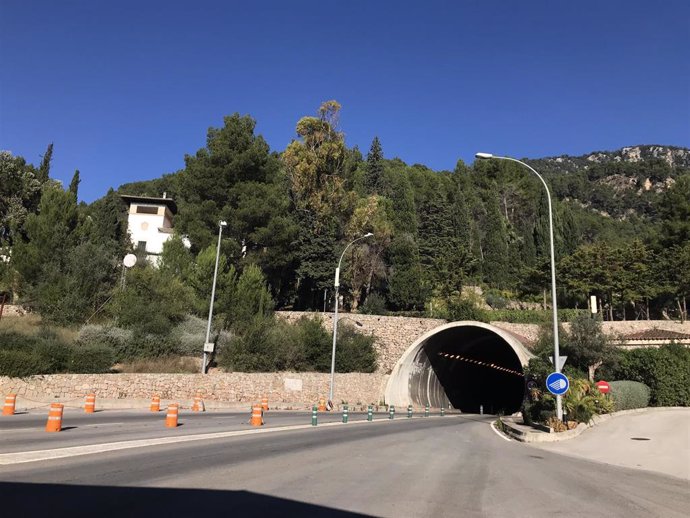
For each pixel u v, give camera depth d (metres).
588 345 34.28
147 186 94.19
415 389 48.56
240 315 39.62
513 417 37.72
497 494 8.73
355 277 53.00
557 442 19.34
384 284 58.12
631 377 34.38
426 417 36.97
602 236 104.50
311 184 54.28
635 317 59.75
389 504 7.41
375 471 10.48
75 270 35.84
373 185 78.75
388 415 34.56
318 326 42.53
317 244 52.28
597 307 55.97
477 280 72.81
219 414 27.05
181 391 31.14
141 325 33.94
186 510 6.42
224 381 33.19
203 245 43.25
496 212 78.81
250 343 36.53
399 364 44.69
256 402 34.41
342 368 42.22
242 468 9.95
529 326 51.25
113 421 19.81
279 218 45.31
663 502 8.84
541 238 79.19
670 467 13.69
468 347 55.41
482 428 27.77
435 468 11.45
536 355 43.28
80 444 12.35
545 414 23.34
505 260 74.81
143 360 32.03
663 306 58.22
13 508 6.16
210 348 32.47
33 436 13.78
